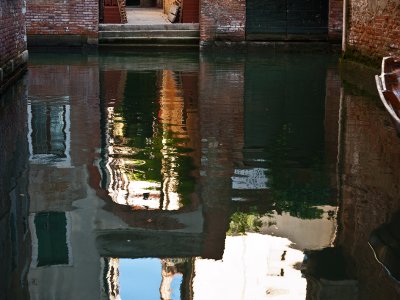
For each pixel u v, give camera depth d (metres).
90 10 18.41
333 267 4.11
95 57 16.41
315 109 9.26
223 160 6.62
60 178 5.99
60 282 3.89
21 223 4.87
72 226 4.82
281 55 17.50
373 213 5.05
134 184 5.84
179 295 3.81
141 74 13.10
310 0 18.56
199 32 18.86
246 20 18.67
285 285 3.87
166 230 4.72
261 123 8.38
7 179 5.96
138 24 18.83
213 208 5.21
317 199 5.37
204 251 4.39
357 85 11.56
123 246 4.46
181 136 7.68
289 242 4.50
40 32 18.48
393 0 12.16
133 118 8.68
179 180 5.96
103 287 3.88
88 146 7.18
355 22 14.17
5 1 11.08
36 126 8.10
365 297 3.70
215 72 13.54
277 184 5.81
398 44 11.98
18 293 3.78
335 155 6.75
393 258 4.23
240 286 3.87
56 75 12.79
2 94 10.45
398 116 5.95
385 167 6.28
